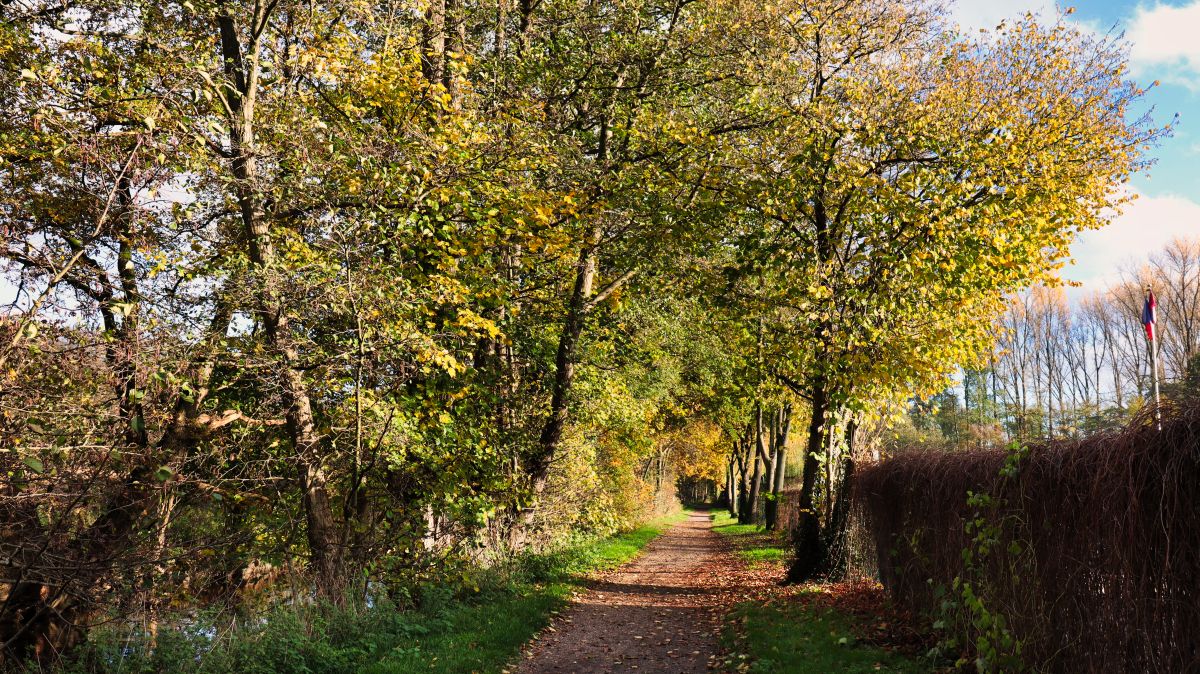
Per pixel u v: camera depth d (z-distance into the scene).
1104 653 4.50
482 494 11.58
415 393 10.43
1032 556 5.44
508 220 10.86
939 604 7.80
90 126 7.71
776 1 13.03
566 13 14.20
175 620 7.23
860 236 12.59
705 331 20.53
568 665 8.38
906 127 12.55
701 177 13.68
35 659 6.63
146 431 8.16
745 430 37.66
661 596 13.88
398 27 10.53
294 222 10.06
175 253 8.51
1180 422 3.82
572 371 16.08
